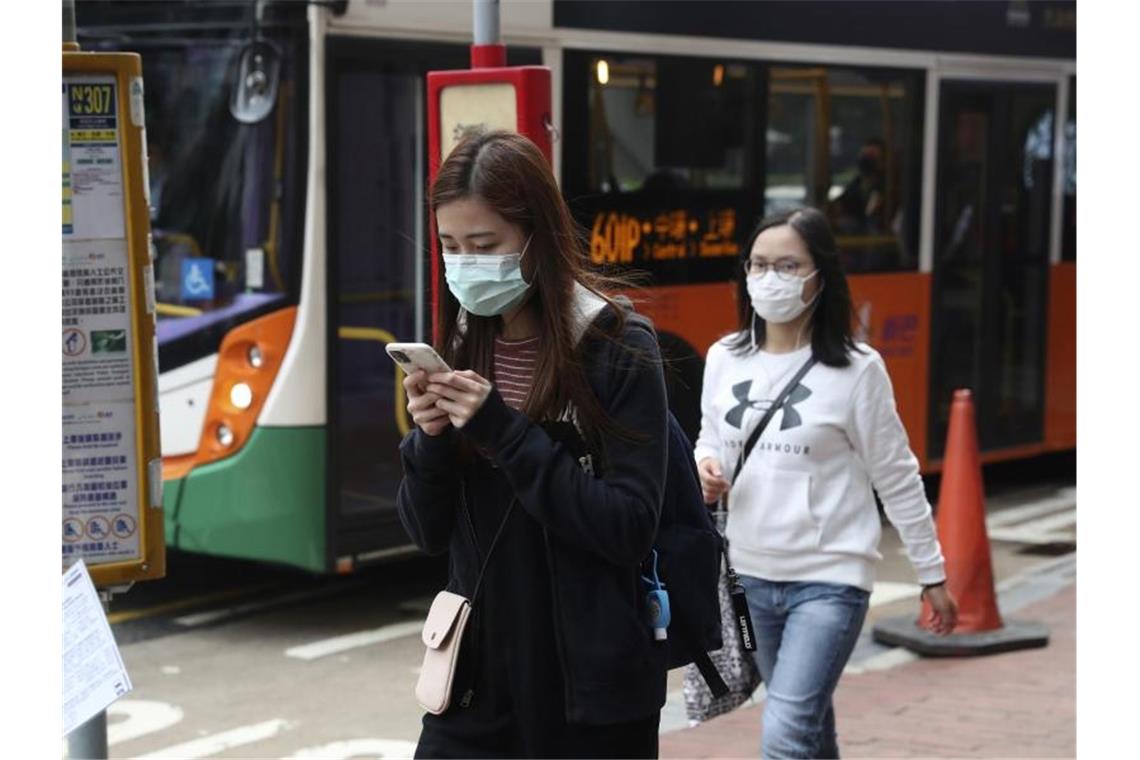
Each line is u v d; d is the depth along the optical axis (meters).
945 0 18.34
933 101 18.30
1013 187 19.52
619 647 5.10
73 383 6.88
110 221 6.87
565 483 4.91
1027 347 19.92
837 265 7.57
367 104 13.34
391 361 13.65
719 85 15.94
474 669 5.24
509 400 5.24
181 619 14.02
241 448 13.18
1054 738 10.18
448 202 5.05
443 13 13.77
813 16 16.86
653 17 15.29
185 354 13.36
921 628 12.59
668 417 5.31
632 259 15.15
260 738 10.72
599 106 14.85
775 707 7.29
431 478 5.19
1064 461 22.64
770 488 7.48
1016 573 15.74
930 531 7.62
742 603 6.86
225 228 13.27
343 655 12.84
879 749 9.98
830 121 17.16
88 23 13.65
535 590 5.14
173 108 13.41
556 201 5.12
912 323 18.25
